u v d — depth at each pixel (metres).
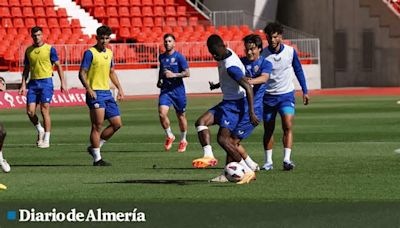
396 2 80.94
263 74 23.12
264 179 22.86
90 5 77.88
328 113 48.03
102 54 27.14
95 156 26.78
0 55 67.94
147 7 78.88
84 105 59.38
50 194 20.80
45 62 33.34
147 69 70.19
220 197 19.97
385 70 79.75
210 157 23.33
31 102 33.19
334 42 80.44
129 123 43.47
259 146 31.97
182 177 23.64
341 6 80.44
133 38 75.31
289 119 24.77
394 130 37.25
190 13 80.88
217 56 22.11
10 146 33.47
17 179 23.59
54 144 34.06
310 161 26.81
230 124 22.48
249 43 23.33
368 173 23.81
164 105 31.55
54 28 74.19
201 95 68.56
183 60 32.22
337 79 80.56
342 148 30.42
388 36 79.50
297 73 25.59
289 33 79.00
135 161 27.89
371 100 59.72
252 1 82.88
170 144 31.52
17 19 73.44
